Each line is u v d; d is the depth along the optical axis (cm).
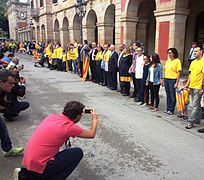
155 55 754
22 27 6762
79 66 1445
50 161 312
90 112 362
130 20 1706
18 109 655
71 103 329
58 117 325
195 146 509
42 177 312
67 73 1608
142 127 619
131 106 818
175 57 702
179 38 1292
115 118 690
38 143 309
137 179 388
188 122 616
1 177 392
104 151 486
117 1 1792
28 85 1181
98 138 549
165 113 742
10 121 654
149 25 2072
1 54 942
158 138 549
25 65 2073
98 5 2114
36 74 1559
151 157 461
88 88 1116
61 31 3091
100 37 2127
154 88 755
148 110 772
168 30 1304
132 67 892
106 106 815
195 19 1748
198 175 400
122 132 585
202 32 1728
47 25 3466
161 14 1332
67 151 338
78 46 1455
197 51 590
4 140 451
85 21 2352
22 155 468
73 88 1113
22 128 604
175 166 428
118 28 1808
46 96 953
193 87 600
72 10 2706
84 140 537
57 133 310
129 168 422
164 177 394
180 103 686
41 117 691
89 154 473
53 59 1759
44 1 3447
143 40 1834
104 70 1141
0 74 411
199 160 450
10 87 423
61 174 328
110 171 413
